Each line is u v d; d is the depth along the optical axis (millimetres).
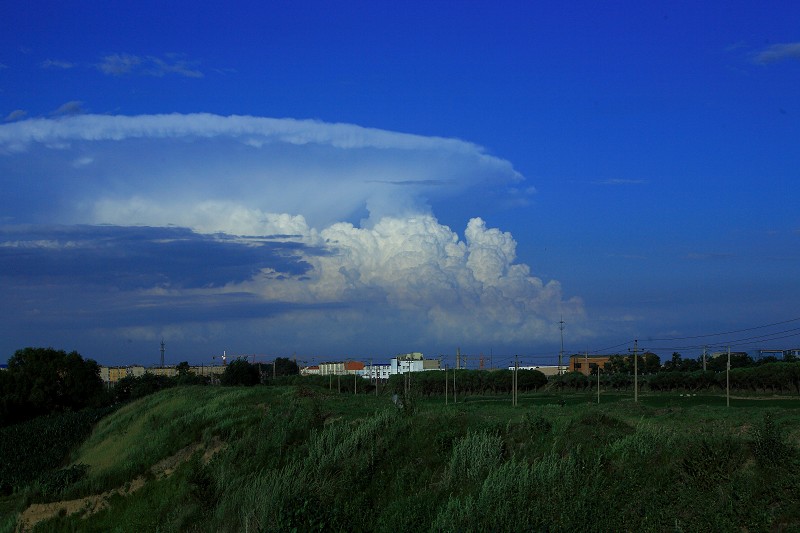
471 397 110438
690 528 15711
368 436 28828
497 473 20484
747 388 91812
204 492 27969
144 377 110938
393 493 22766
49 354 101375
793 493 16375
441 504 19859
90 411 82375
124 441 52688
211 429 40156
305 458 28266
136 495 34750
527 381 121312
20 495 42750
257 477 27281
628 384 111500
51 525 33438
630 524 16562
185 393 66438
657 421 29797
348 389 121750
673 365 135750
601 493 18203
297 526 19984
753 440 19719
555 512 17578
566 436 24594
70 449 62438
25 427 75500
